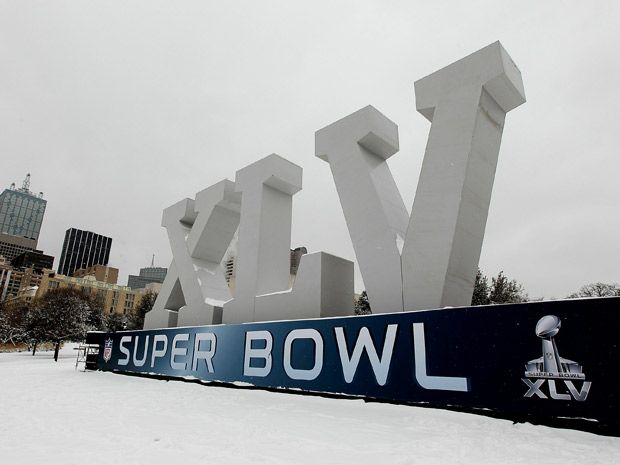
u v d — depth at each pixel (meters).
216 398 9.70
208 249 15.96
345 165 10.88
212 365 12.41
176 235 17.20
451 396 7.28
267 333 10.94
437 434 5.95
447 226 8.63
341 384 8.96
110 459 4.70
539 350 6.51
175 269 16.77
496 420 6.55
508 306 6.98
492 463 4.60
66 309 44.56
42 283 106.25
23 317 51.66
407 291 9.00
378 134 10.64
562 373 6.21
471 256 9.16
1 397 10.12
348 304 11.57
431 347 7.72
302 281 11.27
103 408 8.45
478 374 7.06
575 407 6.00
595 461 4.61
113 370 17.33
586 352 6.05
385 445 5.38
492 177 9.49
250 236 13.23
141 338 16.12
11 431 6.23
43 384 13.20
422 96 9.74
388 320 8.47
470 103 8.85
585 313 6.18
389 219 9.88
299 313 11.09
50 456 4.81
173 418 7.29
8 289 150.00
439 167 9.02
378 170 10.85
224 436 5.88
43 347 49.31
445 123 9.14
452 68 9.31
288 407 8.30
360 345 8.83
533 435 5.71
